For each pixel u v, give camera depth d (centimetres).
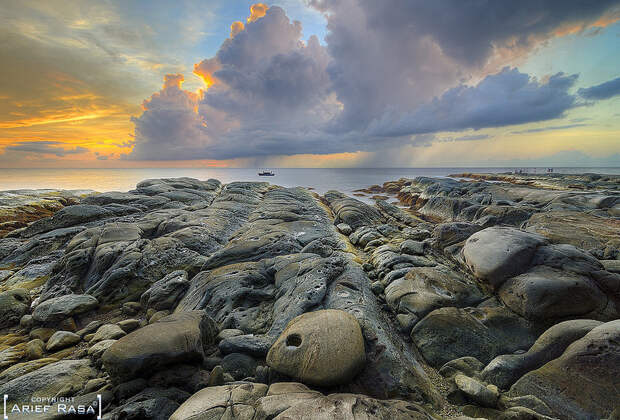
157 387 521
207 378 555
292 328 609
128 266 1059
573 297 678
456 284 828
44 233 1584
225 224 1672
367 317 667
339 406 422
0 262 1370
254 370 598
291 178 8806
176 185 2648
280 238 1327
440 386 568
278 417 400
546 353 572
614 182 3425
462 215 2122
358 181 7488
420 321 721
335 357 525
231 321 787
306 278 890
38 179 9256
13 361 671
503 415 471
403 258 1044
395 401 469
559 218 1417
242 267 1037
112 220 1675
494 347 644
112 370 526
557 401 479
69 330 830
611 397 456
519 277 758
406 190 3859
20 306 916
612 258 1009
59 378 565
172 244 1255
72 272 1109
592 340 524
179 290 982
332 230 1719
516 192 2422
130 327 824
